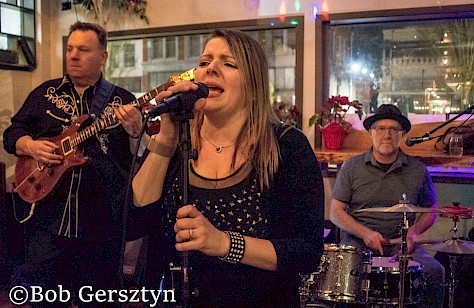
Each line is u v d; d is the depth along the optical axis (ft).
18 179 8.53
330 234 11.99
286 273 4.33
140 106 7.59
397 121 10.64
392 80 12.59
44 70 14.94
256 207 4.38
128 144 8.55
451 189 12.14
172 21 13.85
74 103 8.59
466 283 10.37
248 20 13.08
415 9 11.66
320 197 4.38
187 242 3.79
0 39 13.85
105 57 8.93
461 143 11.03
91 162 8.25
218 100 4.43
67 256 8.27
